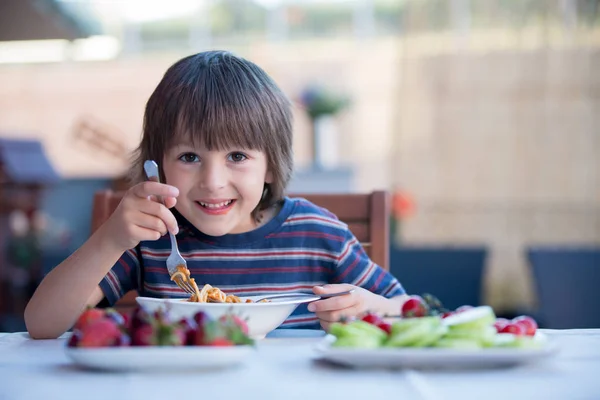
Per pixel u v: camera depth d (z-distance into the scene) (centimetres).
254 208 136
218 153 123
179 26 727
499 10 508
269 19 709
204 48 724
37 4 502
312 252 140
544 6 505
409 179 516
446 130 514
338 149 656
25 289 511
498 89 510
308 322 137
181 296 136
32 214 541
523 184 506
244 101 125
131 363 73
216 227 125
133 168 140
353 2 686
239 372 75
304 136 598
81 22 571
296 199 146
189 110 122
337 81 676
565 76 503
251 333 99
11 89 733
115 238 111
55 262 484
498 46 510
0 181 521
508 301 491
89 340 75
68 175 615
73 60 732
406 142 518
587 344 94
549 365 78
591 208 498
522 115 507
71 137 669
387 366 76
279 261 138
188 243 137
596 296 372
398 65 527
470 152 511
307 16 697
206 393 65
